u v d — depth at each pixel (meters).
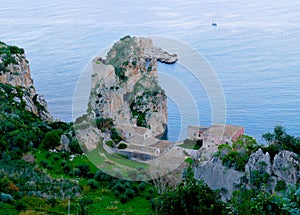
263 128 59.91
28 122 48.25
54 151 40.75
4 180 31.05
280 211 14.16
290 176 30.88
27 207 28.53
